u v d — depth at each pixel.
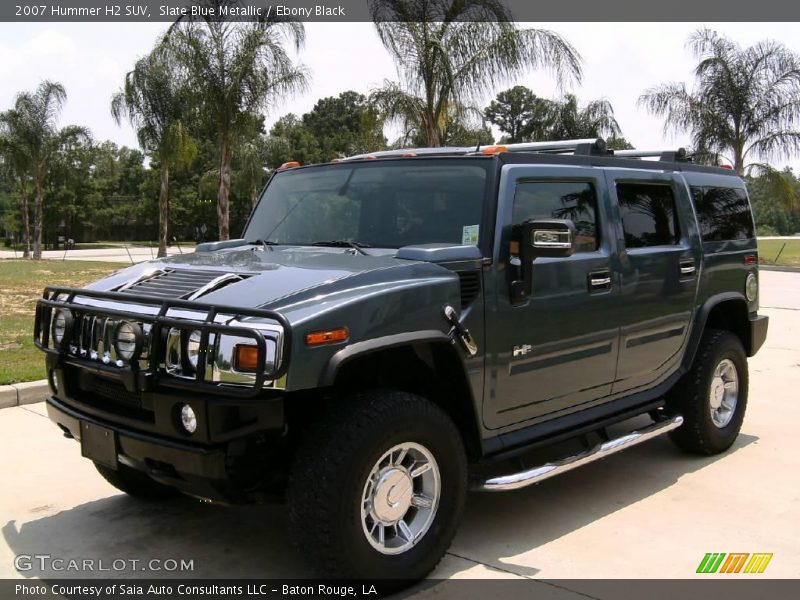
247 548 3.99
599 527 4.28
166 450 3.29
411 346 3.57
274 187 5.03
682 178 5.46
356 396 3.41
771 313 13.73
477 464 3.96
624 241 4.79
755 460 5.50
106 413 3.57
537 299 4.12
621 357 4.76
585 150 4.93
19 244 65.50
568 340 4.34
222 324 3.14
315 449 3.21
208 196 59.84
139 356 3.35
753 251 6.12
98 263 29.88
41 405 6.59
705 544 4.07
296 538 3.21
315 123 83.19
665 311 5.08
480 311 3.84
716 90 24.44
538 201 4.25
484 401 3.91
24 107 31.55
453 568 3.75
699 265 5.40
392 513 3.42
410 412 3.38
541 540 4.10
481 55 13.92
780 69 24.12
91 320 3.64
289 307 3.19
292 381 3.06
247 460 3.33
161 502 4.60
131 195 75.75
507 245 3.98
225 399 3.14
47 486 4.82
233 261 3.97
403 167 4.39
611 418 4.75
